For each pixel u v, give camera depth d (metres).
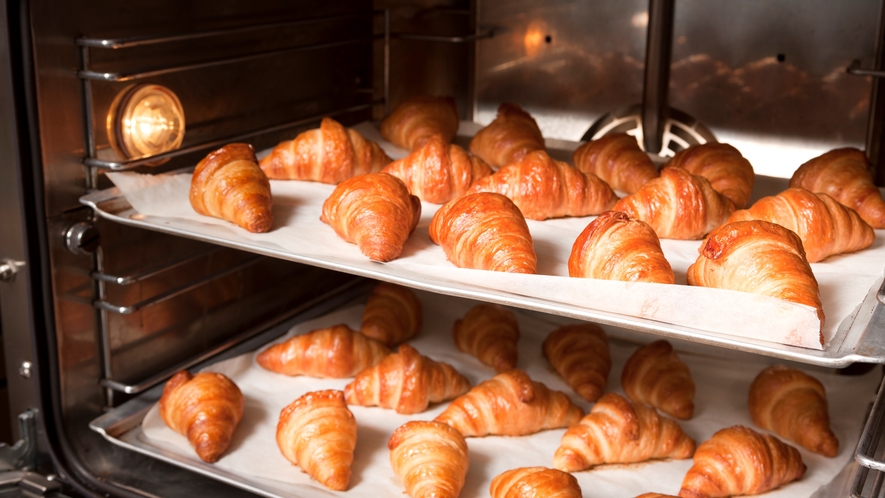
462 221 1.16
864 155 1.29
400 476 1.18
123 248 1.26
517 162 1.27
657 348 1.32
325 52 1.44
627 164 1.33
